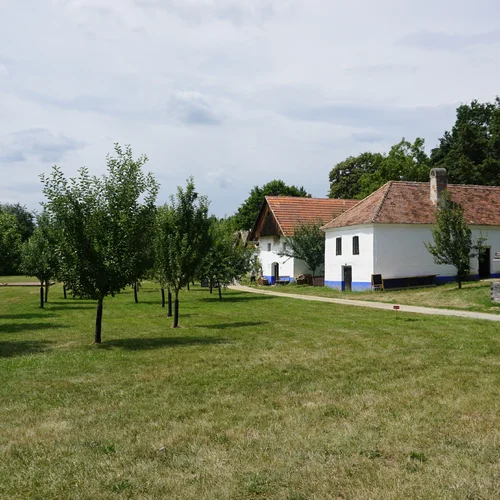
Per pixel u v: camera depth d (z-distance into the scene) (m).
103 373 11.51
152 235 16.95
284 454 6.48
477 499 5.23
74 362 12.84
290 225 49.69
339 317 22.34
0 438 7.33
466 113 67.19
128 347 15.17
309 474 5.86
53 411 8.59
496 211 39.41
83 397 9.48
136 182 16.19
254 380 10.52
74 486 5.70
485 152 61.09
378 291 35.38
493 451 6.46
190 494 5.43
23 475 6.04
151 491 5.53
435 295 29.67
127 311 27.84
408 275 36.81
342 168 76.38
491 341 14.91
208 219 20.61
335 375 10.88
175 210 20.20
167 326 20.58
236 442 6.95
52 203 15.39
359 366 11.76
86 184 15.79
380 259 36.25
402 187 39.53
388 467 6.03
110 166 16.00
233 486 5.59
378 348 14.12
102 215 15.80
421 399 8.88
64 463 6.37
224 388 9.93
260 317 23.09
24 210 95.81
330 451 6.55
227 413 8.27
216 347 14.78
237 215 91.75
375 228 36.19
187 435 7.25
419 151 64.25
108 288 15.91
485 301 25.73
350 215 40.25
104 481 5.81
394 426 7.45
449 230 30.64
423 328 17.98
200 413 8.31
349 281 39.47
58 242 15.73
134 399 9.26
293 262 49.22
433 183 38.72
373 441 6.86
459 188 41.00
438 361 12.16
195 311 26.94
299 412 8.24
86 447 6.91
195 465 6.20
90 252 15.61
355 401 8.82
